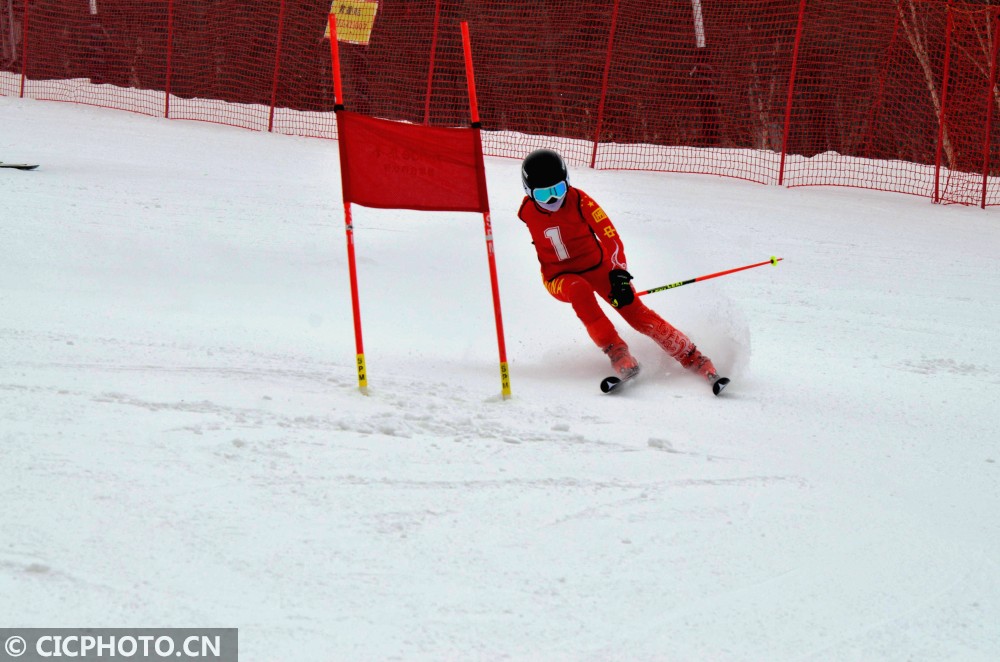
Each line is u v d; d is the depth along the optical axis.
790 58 74.81
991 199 60.34
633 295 21.19
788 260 40.25
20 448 13.22
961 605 11.34
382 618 9.87
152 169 50.31
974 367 25.34
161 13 77.94
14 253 29.86
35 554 10.34
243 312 25.98
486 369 21.94
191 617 9.52
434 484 13.68
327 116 74.50
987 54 64.12
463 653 9.38
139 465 13.09
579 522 12.80
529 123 76.56
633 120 77.06
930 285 37.53
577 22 77.06
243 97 77.06
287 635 9.38
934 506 14.78
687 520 13.17
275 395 17.47
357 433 15.72
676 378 22.09
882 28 72.00
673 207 50.72
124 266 30.05
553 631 9.94
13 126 60.25
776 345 26.70
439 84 77.19
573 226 21.92
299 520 11.96
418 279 31.92
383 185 19.20
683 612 10.58
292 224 39.56
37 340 20.06
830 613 10.86
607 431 17.19
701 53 76.88
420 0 76.69
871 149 72.06
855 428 18.97
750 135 77.44
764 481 15.09
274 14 75.25
